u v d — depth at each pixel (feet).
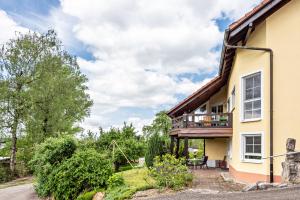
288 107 44.27
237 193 35.68
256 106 49.98
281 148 44.57
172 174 42.91
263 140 46.96
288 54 44.91
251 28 47.47
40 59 113.70
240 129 52.85
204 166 77.87
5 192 77.20
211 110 81.92
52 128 114.01
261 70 47.93
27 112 108.58
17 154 118.32
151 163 69.92
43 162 66.03
